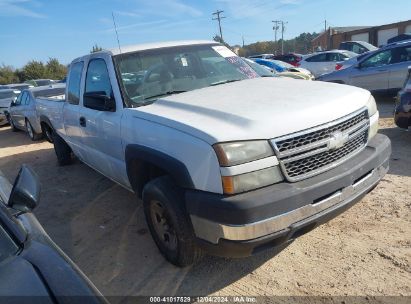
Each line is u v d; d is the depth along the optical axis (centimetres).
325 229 379
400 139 664
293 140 275
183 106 332
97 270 356
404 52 1020
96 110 432
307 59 1811
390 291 285
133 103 377
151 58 421
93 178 633
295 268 325
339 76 1138
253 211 254
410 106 612
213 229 270
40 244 204
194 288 314
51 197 566
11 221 214
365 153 324
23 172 254
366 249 339
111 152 411
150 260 360
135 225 438
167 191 304
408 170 512
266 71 723
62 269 184
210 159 266
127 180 403
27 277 173
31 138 1118
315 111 290
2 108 1511
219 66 453
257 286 308
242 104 311
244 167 261
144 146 331
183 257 318
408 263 313
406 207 405
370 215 396
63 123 578
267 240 263
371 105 350
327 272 314
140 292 318
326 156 290
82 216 484
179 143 290
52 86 1141
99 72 434
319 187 274
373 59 1080
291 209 264
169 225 327
